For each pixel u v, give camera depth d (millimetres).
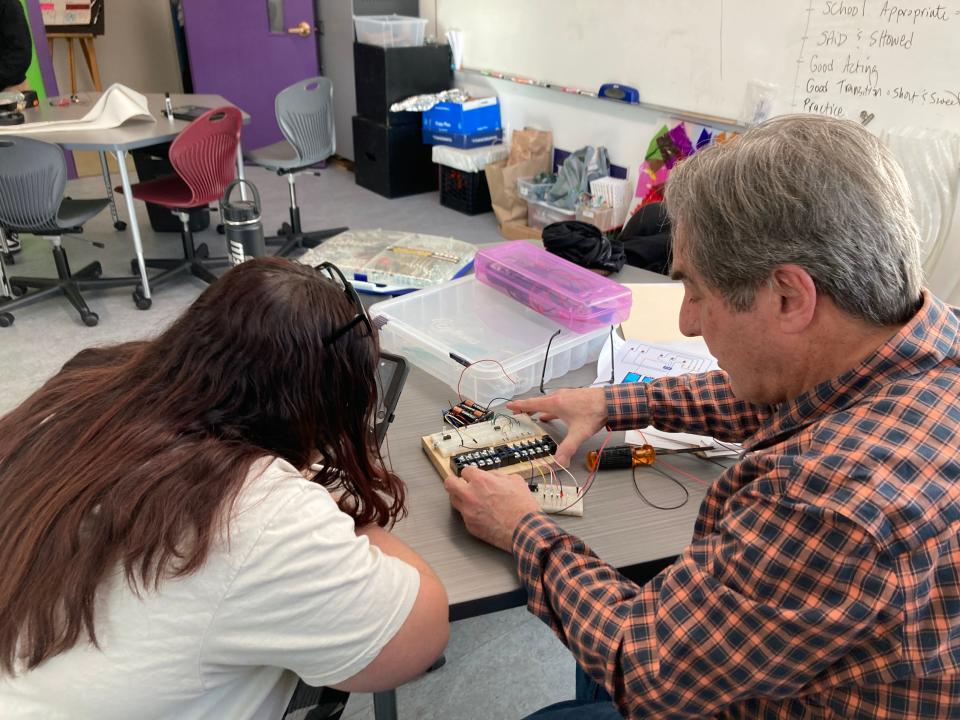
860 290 617
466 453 1090
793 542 598
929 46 2443
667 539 976
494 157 4520
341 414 768
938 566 577
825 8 2707
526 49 4211
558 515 1017
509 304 1611
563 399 1180
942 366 646
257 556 620
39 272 3645
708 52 3189
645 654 692
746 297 661
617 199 3703
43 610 616
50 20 5086
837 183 601
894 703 616
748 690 647
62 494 636
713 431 1124
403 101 4742
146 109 3332
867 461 586
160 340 734
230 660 651
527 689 1612
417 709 1555
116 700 628
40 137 2928
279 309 690
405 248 1981
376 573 689
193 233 4180
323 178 5410
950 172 2451
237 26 5270
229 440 677
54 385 771
